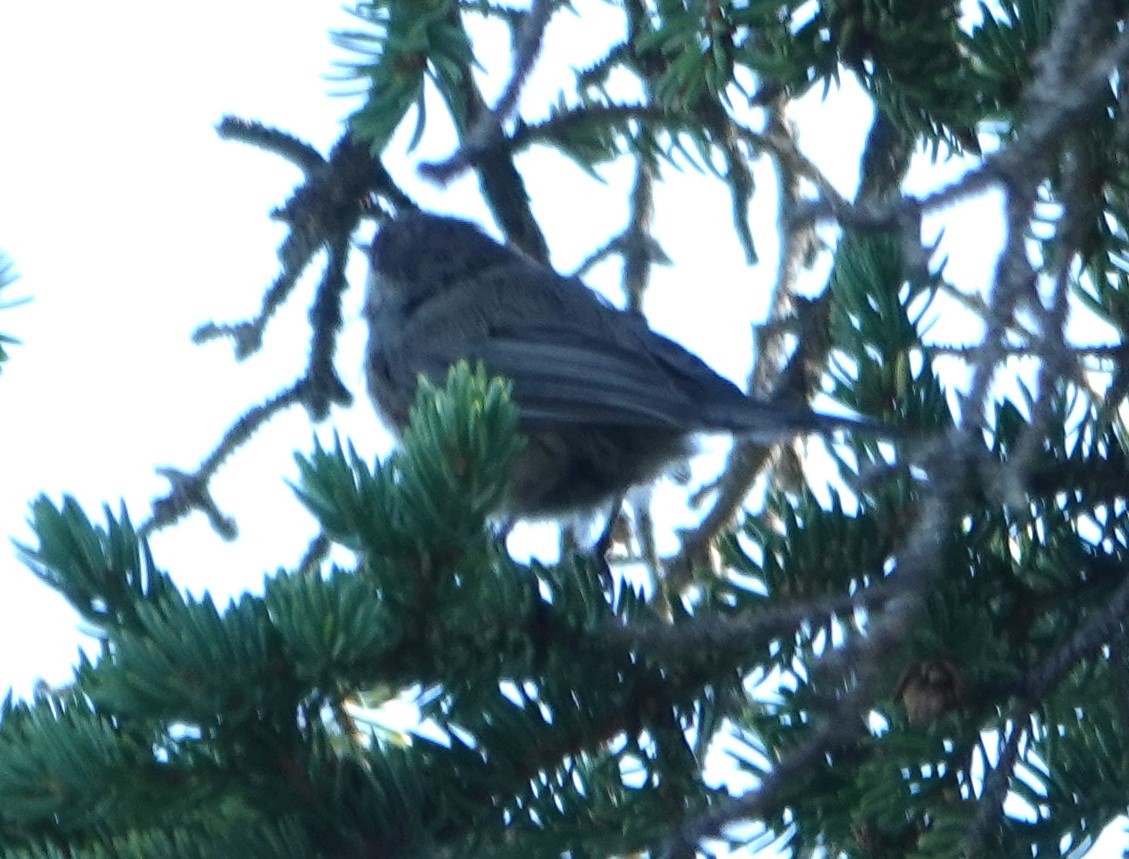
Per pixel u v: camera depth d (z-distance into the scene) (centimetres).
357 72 405
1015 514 362
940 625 339
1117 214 383
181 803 312
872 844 345
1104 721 351
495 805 338
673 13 402
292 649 303
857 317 385
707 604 368
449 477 308
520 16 432
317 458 313
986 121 390
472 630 343
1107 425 374
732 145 468
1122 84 339
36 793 305
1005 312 275
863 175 474
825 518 370
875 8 389
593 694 352
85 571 326
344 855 319
